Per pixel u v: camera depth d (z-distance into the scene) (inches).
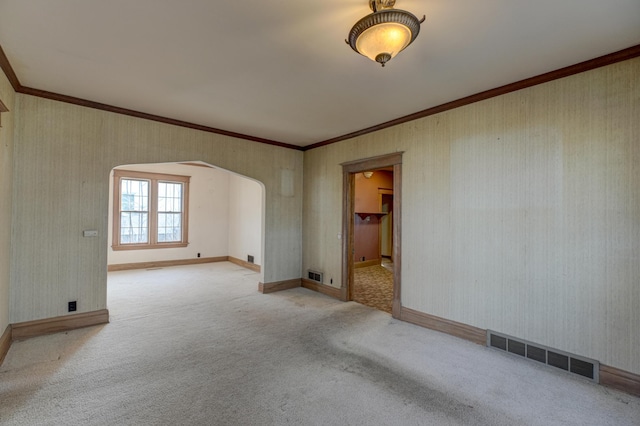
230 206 346.6
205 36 91.2
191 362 111.9
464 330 134.7
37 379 98.6
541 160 113.7
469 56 100.7
